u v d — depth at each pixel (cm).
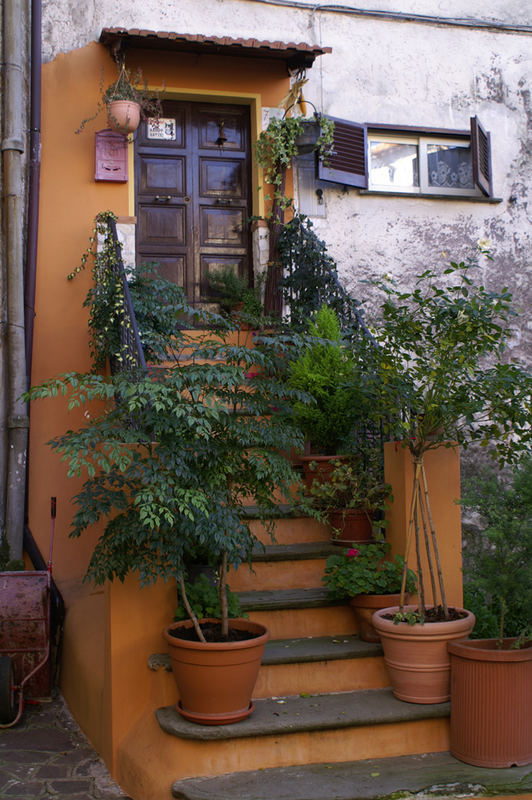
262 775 356
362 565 431
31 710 495
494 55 802
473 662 366
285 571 471
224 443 384
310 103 743
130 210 682
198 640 376
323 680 410
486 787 345
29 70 661
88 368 651
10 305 618
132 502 376
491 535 371
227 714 365
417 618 392
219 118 746
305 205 734
